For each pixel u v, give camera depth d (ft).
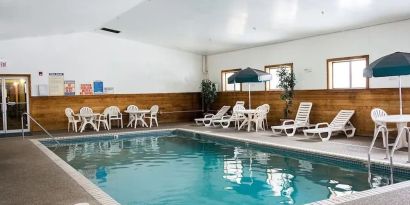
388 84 30.53
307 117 35.99
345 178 19.67
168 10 32.60
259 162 24.64
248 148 30.66
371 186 18.02
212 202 16.60
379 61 23.62
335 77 35.65
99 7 29.09
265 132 37.19
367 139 30.12
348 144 27.50
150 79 50.08
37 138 36.17
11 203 14.70
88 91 45.85
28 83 42.42
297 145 27.50
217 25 36.40
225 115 47.80
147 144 34.50
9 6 23.63
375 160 20.83
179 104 52.54
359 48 32.78
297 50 39.19
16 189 16.80
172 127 44.34
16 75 41.65
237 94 47.98
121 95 47.98
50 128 43.73
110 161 26.48
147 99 49.88
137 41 48.93
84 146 33.68
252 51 45.60
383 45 30.78
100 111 46.52
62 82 44.29
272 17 31.55
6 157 25.31
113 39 47.32
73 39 44.80
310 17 30.45
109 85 47.19
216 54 52.39
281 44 41.22
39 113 43.09
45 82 43.34
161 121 51.13
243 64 47.21
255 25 34.81
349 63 34.09
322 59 36.37
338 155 22.97
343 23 31.42
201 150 30.42
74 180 18.34
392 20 29.60
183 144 34.09
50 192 16.17
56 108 44.04
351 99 33.47
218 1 28.66
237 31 37.93
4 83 41.24
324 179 19.66
